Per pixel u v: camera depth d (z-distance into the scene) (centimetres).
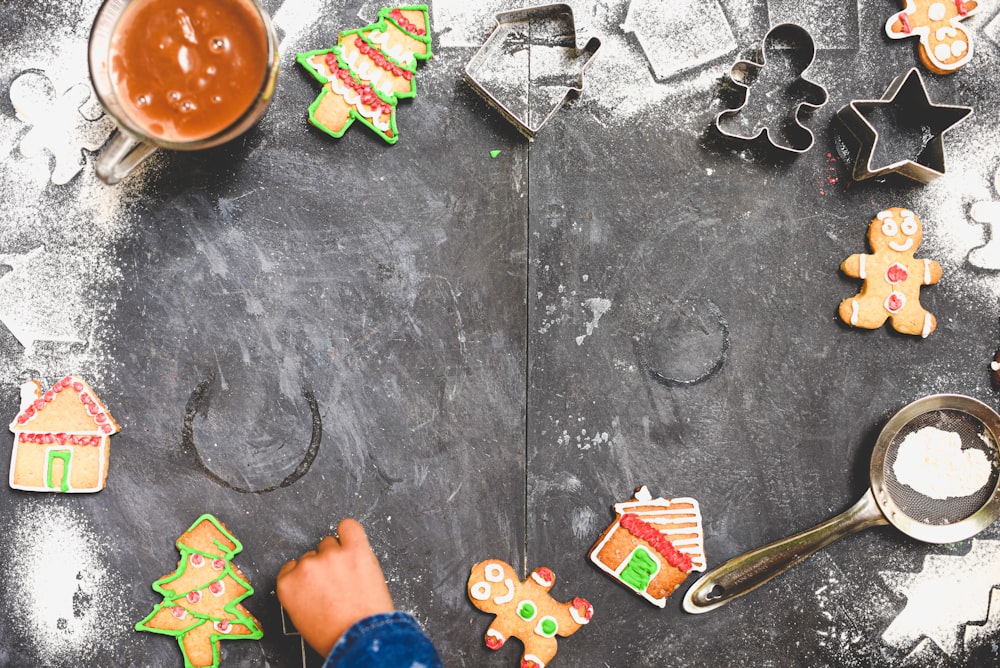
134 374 73
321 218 74
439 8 74
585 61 74
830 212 75
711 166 75
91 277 74
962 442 74
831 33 75
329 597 70
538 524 74
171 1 65
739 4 75
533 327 74
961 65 75
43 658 73
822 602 75
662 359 75
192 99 66
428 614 74
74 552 73
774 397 75
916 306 74
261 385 74
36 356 73
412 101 74
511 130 74
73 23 74
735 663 74
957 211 75
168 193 74
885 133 75
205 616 73
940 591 75
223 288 74
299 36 74
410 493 74
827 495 75
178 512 73
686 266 75
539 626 73
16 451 72
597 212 75
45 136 73
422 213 74
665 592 73
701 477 75
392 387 74
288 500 74
